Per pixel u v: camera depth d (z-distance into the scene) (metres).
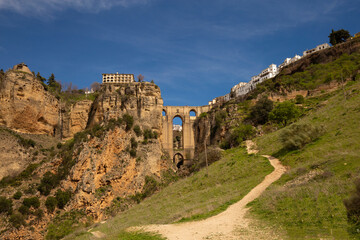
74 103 124.88
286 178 37.66
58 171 81.88
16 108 98.38
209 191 48.59
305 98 109.38
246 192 38.75
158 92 130.75
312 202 26.61
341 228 21.02
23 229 64.31
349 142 40.38
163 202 55.19
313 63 134.75
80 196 75.31
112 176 86.31
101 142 88.25
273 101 115.50
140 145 103.88
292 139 49.75
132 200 85.75
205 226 28.78
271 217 26.88
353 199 21.73
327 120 53.94
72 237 40.31
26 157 90.50
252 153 60.12
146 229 31.27
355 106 53.19
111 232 35.66
